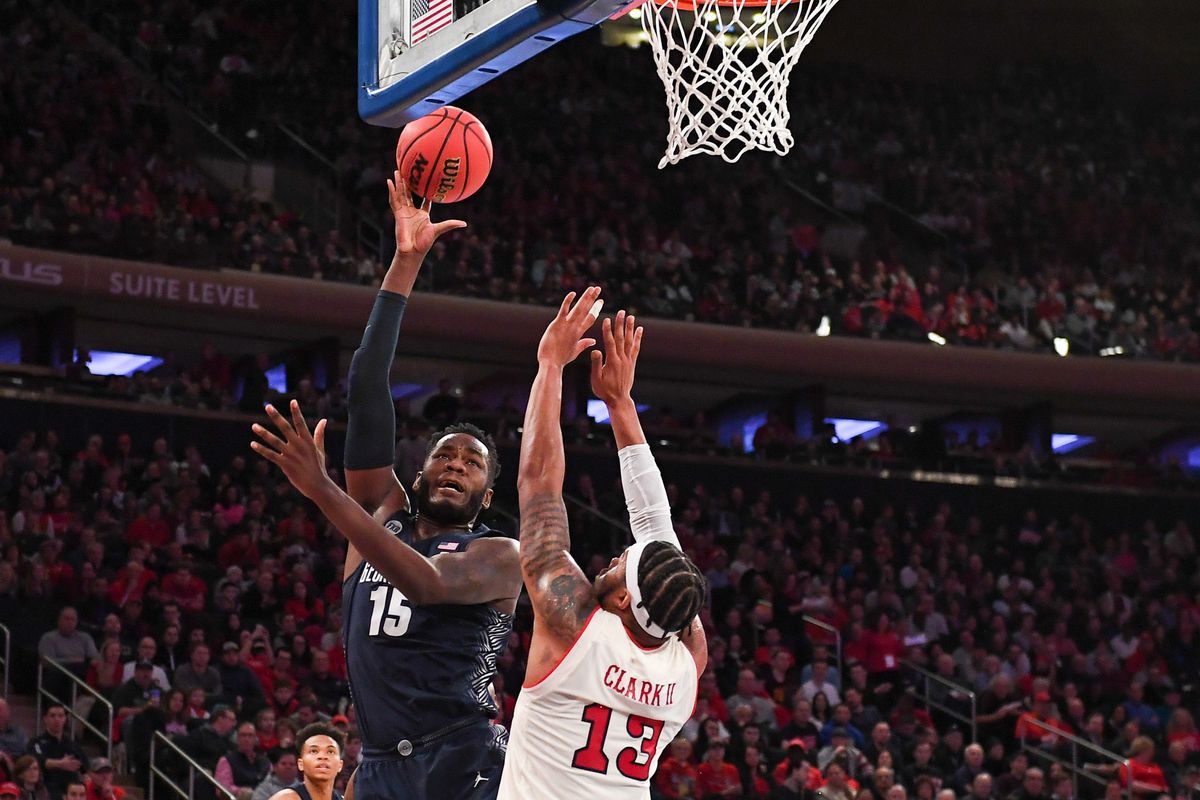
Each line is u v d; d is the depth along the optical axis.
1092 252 25.70
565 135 24.50
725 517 19.25
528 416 3.42
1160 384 23.16
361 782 3.74
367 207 21.98
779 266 23.11
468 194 4.39
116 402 17.91
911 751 13.70
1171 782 14.12
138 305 19.09
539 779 3.13
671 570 3.09
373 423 3.88
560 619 3.13
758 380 22.72
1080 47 29.38
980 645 17.36
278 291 19.80
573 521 18.09
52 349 19.28
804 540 19.33
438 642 3.71
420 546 3.78
